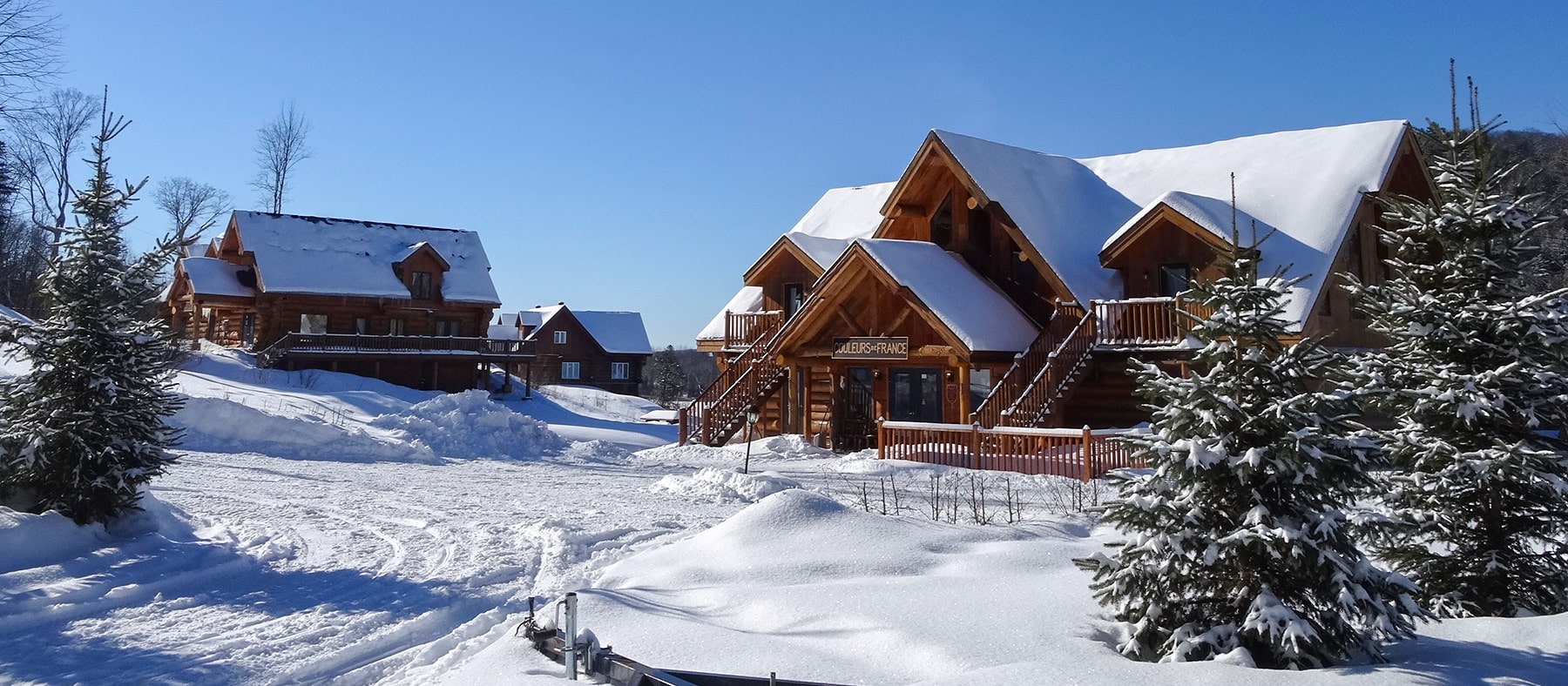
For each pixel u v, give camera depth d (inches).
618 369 3230.8
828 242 1275.8
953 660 275.6
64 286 492.7
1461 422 350.0
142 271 512.4
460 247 2289.6
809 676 273.1
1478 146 380.2
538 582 421.1
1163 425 298.2
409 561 460.1
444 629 359.3
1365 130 1062.4
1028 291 1096.2
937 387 1064.8
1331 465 274.2
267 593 395.2
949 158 1135.0
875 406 1103.0
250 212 2070.6
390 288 2049.7
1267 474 280.5
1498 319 348.8
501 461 1010.7
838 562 402.0
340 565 450.3
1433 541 358.0
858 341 1058.7
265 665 303.0
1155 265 989.2
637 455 1096.8
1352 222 954.7
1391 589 271.0
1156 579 283.4
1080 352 959.0
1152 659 281.6
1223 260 303.6
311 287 1959.9
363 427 1106.7
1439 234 374.6
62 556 436.8
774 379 1206.9
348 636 336.8
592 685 260.1
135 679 286.5
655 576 401.7
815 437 1136.8
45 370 492.1
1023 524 513.7
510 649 296.2
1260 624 262.2
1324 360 288.7
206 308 2194.9
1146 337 940.6
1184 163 1203.2
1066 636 293.9
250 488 721.0
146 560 442.6
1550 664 262.4
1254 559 276.7
